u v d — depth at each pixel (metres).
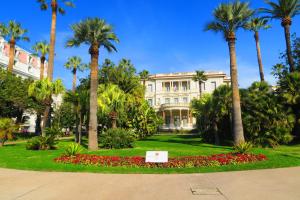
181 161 10.68
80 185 7.34
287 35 24.06
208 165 10.44
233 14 19.27
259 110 20.47
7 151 17.22
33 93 22.36
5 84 31.95
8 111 33.06
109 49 19.98
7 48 46.72
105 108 22.53
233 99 18.75
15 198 5.99
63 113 43.06
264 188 6.73
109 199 5.88
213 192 6.40
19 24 36.44
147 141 27.58
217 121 24.27
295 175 8.51
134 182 7.74
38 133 36.31
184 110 52.97
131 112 31.22
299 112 21.67
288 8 23.86
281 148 18.91
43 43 39.91
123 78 34.44
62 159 11.85
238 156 11.59
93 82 18.30
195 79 51.19
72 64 47.59
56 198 5.98
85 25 18.30
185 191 6.55
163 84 60.97
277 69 36.28
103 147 19.22
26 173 9.35
